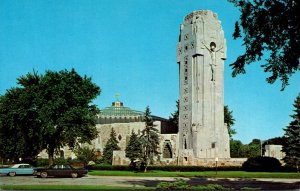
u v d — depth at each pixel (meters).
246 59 36.50
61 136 64.50
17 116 63.12
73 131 62.28
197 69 99.38
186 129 99.12
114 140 109.25
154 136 76.06
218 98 99.75
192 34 101.25
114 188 34.94
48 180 48.31
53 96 62.28
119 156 90.56
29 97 62.25
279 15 33.22
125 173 62.94
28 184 41.09
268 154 97.12
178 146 102.12
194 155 94.62
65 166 53.81
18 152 66.56
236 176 58.59
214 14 103.38
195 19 101.81
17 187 35.31
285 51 34.81
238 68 36.91
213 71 99.94
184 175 60.22
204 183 45.91
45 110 60.75
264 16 33.81
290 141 75.88
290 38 33.69
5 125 63.81
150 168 76.69
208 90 98.69
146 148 74.38
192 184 44.34
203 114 97.50
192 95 98.94
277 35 34.84
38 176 53.19
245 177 57.66
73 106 63.78
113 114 139.25
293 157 74.69
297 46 33.59
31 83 65.19
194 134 96.00
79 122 64.25
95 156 106.06
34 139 65.81
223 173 66.06
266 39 35.06
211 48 100.81
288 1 32.81
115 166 76.25
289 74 36.19
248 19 34.66
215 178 55.66
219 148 97.50
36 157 81.81
